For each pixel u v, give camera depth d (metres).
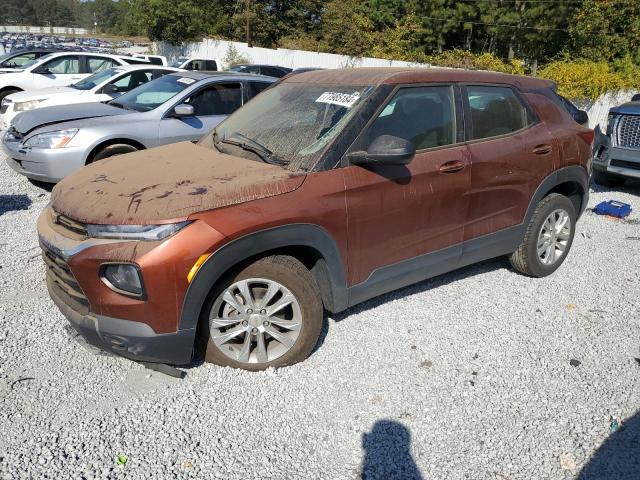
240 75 7.66
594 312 4.04
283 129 3.60
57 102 9.04
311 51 33.72
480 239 4.01
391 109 3.48
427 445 2.69
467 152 3.76
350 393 3.04
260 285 3.08
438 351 3.47
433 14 33.22
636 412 2.95
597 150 7.92
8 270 4.51
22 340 3.47
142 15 37.09
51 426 2.73
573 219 4.70
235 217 2.82
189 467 2.51
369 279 3.46
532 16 30.30
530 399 3.04
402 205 3.44
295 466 2.54
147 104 7.26
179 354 2.88
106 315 2.77
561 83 17.72
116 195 2.96
